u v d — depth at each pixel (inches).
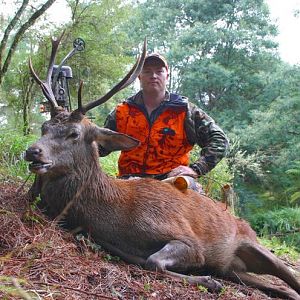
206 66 666.2
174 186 103.0
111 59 301.9
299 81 492.4
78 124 92.4
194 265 94.7
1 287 60.7
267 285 105.8
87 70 294.0
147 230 91.8
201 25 685.3
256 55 699.4
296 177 445.7
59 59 279.0
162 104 115.7
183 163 117.8
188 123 115.8
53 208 94.0
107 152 110.0
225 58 702.5
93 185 92.6
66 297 67.2
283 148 478.6
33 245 79.3
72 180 91.8
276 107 479.2
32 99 265.1
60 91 125.2
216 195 177.3
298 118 471.8
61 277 73.9
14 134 182.5
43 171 87.8
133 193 95.7
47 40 270.1
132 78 95.4
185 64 682.8
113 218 92.0
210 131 115.8
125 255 92.0
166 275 85.1
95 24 291.1
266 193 473.4
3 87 269.9
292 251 171.9
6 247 80.0
